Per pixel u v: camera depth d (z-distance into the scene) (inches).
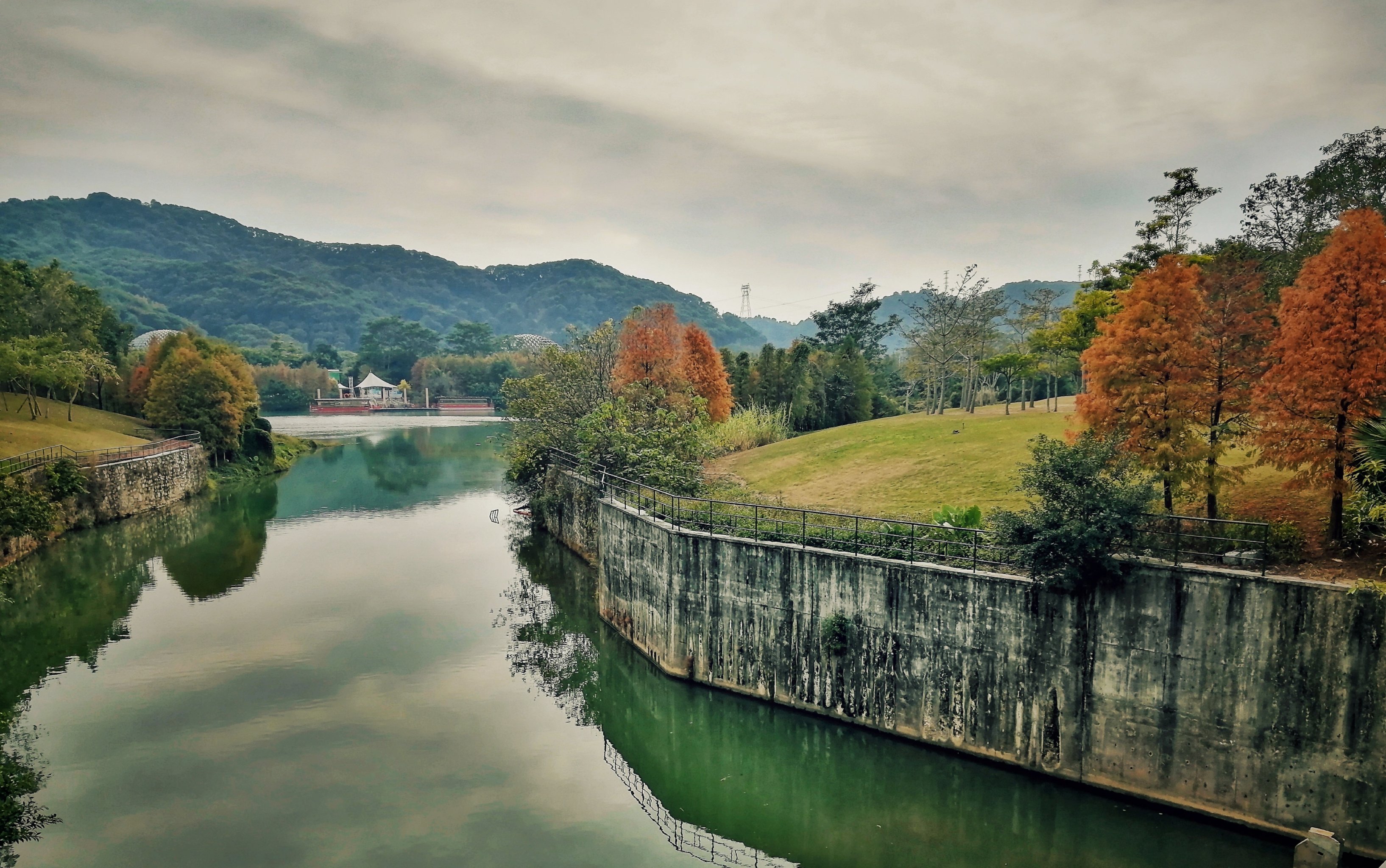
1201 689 800.9
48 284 3560.5
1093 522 834.2
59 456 2331.4
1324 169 1379.2
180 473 2829.7
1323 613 738.8
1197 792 809.5
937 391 3587.6
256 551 2074.3
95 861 818.8
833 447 2174.0
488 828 887.7
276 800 935.0
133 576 1835.6
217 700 1194.6
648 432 1790.1
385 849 845.8
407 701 1196.5
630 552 1349.7
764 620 1093.8
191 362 3420.3
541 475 2249.0
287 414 7578.7
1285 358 849.5
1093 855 826.8
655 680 1227.9
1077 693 867.4
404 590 1726.1
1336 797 741.3
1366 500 823.1
